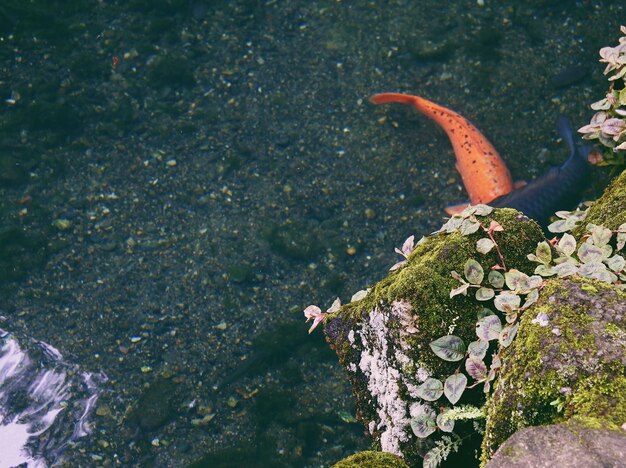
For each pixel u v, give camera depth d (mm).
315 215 2318
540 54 2592
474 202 2250
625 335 1044
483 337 1174
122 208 2338
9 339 2068
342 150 2447
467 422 1217
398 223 2291
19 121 2479
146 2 2789
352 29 2740
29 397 1963
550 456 945
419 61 2633
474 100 2523
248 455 1886
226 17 2781
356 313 1285
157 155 2451
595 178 2107
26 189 2357
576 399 1019
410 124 2486
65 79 2592
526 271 1230
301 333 2090
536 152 2369
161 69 2613
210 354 2068
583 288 1087
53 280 2191
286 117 2537
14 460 1853
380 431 1265
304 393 1999
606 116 1479
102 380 2008
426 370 1210
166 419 1947
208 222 2314
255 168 2420
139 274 2213
